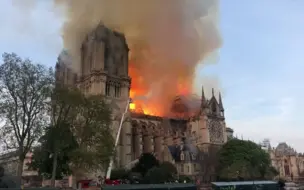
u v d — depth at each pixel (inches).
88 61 6299.2
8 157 3031.5
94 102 3366.1
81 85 6235.2
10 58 2942.9
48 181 4475.9
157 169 4375.0
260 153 6018.7
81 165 3157.0
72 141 3095.5
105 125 3405.5
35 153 2992.1
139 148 6245.1
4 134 2812.5
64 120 3090.6
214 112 7534.5
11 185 3786.9
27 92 2891.2
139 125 6545.3
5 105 2817.4
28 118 2866.6
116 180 4141.2
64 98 3041.3
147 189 1905.8
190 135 7372.1
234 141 6156.5
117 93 6215.6
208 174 6181.1
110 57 6378.0
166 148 6776.6
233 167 5654.5
